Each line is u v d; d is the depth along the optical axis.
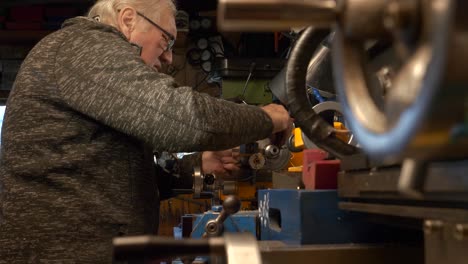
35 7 3.56
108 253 1.28
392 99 0.32
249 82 3.17
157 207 1.51
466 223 0.44
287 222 0.89
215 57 3.79
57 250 1.25
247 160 1.63
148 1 1.65
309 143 1.11
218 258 0.61
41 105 1.30
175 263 1.41
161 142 1.14
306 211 0.81
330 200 0.81
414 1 0.29
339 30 0.39
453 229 0.45
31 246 1.25
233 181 1.84
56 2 3.57
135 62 1.20
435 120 0.28
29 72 1.32
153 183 1.47
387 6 0.33
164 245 0.49
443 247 0.47
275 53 3.36
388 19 0.32
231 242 0.50
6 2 3.51
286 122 1.24
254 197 1.91
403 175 0.43
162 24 1.68
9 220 1.27
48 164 1.27
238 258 0.48
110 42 1.27
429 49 0.28
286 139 1.32
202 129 1.11
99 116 1.18
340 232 0.81
